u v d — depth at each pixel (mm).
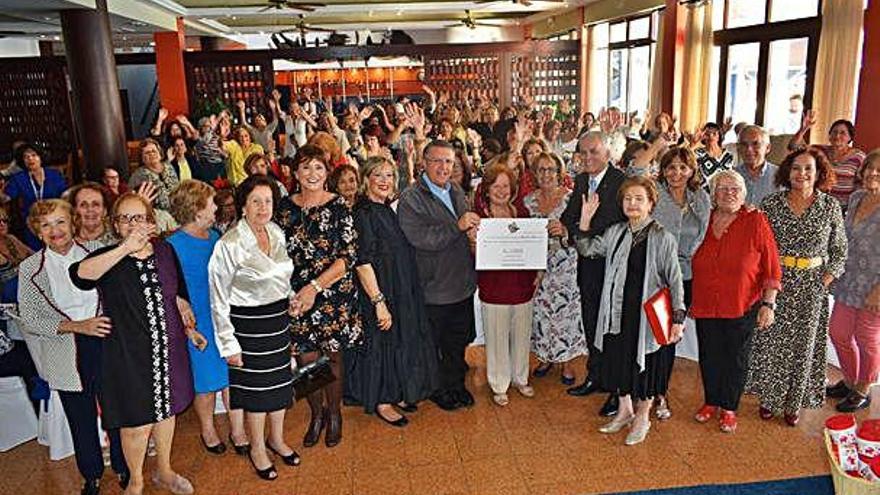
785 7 8547
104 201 2975
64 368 2842
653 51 11836
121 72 17047
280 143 9836
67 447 3432
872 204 3424
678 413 3668
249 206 2852
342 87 16734
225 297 2879
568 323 3840
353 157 6637
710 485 2979
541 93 14438
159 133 8195
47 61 11617
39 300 2736
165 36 12945
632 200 3154
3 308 3205
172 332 2807
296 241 3131
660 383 3293
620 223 3289
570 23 15359
